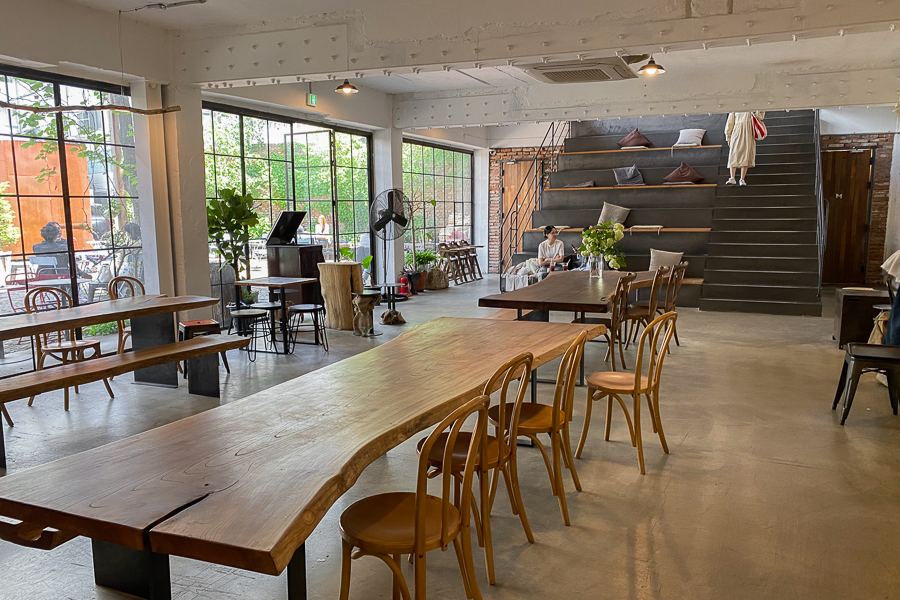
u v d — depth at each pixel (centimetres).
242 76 612
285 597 231
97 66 561
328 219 961
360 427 213
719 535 275
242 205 704
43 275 574
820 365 580
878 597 229
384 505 216
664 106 891
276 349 642
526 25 514
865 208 1138
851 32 454
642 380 368
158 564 188
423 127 1027
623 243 1061
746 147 1027
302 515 154
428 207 1270
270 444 199
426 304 954
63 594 232
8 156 543
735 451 373
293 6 559
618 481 331
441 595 230
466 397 252
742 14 458
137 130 628
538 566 250
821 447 379
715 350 646
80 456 192
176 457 190
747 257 937
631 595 230
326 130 938
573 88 928
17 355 586
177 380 524
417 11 545
